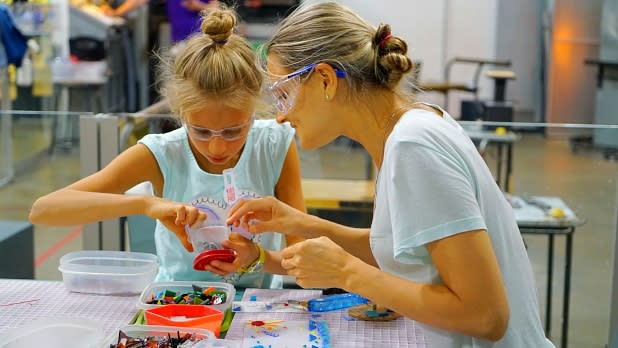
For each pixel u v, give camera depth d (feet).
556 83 24.52
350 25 4.50
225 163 6.34
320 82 4.50
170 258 6.42
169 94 5.84
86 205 5.79
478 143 8.93
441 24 25.09
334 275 4.46
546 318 10.36
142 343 4.57
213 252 5.57
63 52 20.31
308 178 9.43
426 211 4.06
